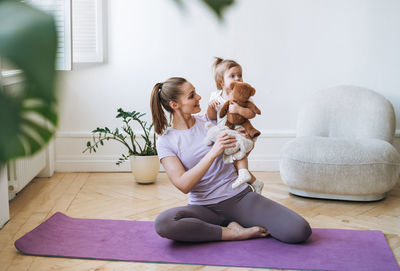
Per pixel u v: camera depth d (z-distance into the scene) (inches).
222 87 104.1
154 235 96.2
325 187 122.0
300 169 122.7
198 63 156.5
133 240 93.2
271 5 153.9
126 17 154.2
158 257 84.0
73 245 90.2
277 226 90.0
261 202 92.7
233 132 91.4
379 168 118.9
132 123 158.6
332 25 154.3
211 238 90.3
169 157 90.5
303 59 156.0
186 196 129.1
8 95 7.6
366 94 139.2
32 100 7.6
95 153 159.2
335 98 140.3
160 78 157.0
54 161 158.2
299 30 154.9
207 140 91.0
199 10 153.8
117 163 147.6
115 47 155.4
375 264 80.9
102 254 85.7
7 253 86.7
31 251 86.6
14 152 7.5
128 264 81.7
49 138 7.8
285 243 90.6
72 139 158.1
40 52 7.6
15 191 118.6
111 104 157.8
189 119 94.5
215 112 100.4
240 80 101.7
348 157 119.7
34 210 114.7
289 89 157.6
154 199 125.8
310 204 120.7
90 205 119.6
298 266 79.8
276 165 160.9
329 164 120.3
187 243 91.0
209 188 93.5
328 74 156.4
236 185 90.8
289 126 159.5
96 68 156.0
